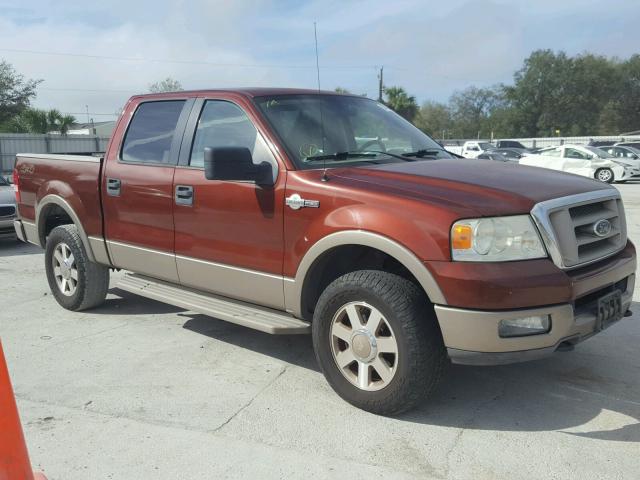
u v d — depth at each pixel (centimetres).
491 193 341
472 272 317
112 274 729
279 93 450
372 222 344
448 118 8881
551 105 7012
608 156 2433
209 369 437
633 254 393
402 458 316
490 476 299
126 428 351
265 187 399
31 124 4066
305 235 377
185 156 459
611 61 7212
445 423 352
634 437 335
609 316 360
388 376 348
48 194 573
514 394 390
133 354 468
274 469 308
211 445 331
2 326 540
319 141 421
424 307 339
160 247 476
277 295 404
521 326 322
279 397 389
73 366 445
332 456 319
